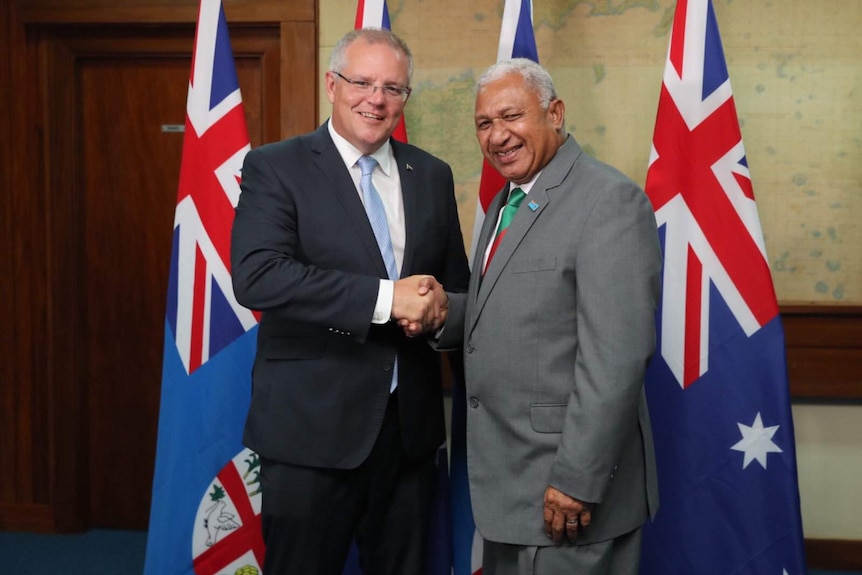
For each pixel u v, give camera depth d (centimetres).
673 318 228
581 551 165
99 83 299
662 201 228
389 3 275
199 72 233
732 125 225
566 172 170
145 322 307
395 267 189
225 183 232
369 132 183
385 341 186
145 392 310
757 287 224
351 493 189
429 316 175
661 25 269
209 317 232
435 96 276
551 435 165
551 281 164
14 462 309
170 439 233
